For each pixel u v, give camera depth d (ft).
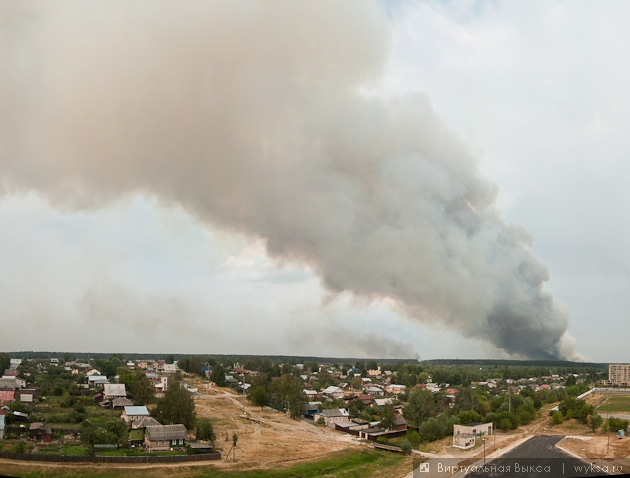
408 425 372.17
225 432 341.82
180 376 639.76
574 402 384.06
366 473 254.47
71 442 273.13
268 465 260.01
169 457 253.65
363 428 368.27
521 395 488.85
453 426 332.39
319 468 260.21
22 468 223.51
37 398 404.57
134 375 493.36
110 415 360.48
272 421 397.80
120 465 239.09
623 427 336.29
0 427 273.13
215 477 236.02
